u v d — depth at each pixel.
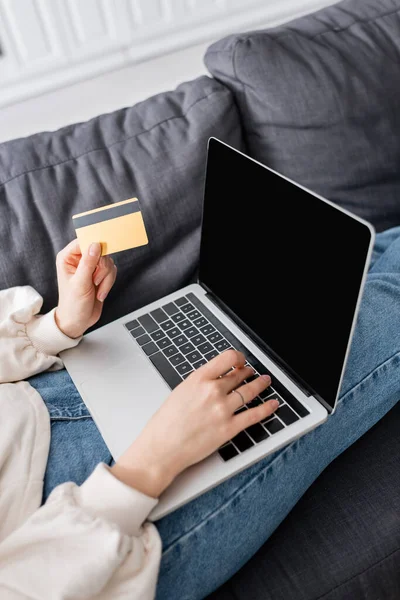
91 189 0.92
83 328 0.80
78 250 0.77
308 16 1.12
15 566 0.53
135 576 0.53
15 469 0.65
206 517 0.62
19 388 0.75
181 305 0.90
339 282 0.60
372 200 1.07
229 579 0.69
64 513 0.54
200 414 0.59
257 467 0.66
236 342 0.80
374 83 1.04
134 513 0.55
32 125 1.36
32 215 0.89
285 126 1.01
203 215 0.89
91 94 1.38
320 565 0.68
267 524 0.67
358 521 0.72
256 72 0.99
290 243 0.68
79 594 0.51
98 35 1.28
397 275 0.88
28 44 1.21
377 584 0.68
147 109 1.00
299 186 0.65
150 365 0.79
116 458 0.66
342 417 0.72
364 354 0.76
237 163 0.77
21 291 0.84
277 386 0.71
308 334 0.67
